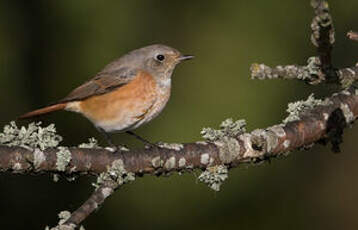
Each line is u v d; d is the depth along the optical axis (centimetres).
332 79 761
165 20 1307
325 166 1257
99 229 1162
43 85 1247
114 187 714
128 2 1295
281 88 1245
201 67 1269
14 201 1125
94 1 1282
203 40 1289
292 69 743
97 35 1275
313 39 729
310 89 1253
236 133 788
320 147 1259
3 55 1240
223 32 1286
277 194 1215
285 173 1227
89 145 748
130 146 1216
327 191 1242
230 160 767
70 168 712
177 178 1185
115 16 1288
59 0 1284
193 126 1224
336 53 1301
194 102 1242
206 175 768
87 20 1280
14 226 1116
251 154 771
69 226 625
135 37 1288
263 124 1223
